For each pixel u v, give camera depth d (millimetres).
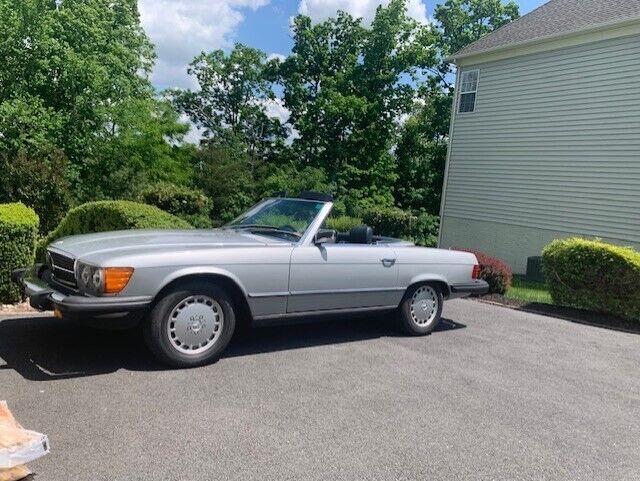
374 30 28375
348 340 5930
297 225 5426
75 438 3234
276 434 3479
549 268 9125
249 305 4906
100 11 22188
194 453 3160
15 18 19438
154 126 22812
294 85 32406
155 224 6996
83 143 21391
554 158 15320
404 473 3115
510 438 3684
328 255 5375
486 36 18719
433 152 27656
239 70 37219
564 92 15023
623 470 3340
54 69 20578
